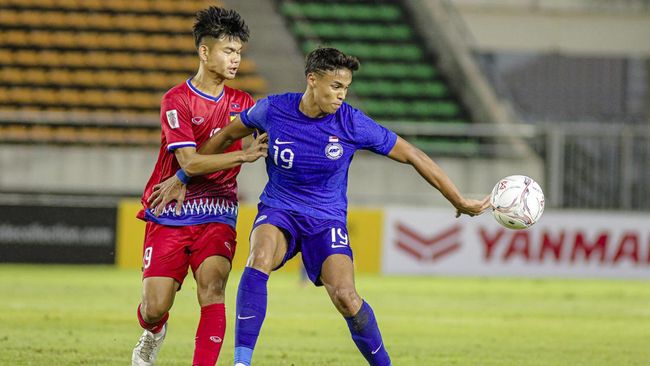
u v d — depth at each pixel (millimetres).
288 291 44312
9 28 71375
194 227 18562
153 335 19422
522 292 46344
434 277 53594
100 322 31406
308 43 75812
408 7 79250
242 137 18500
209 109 18766
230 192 19031
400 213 54219
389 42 77062
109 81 69750
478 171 59031
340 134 17891
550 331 32094
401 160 18406
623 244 54969
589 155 55406
